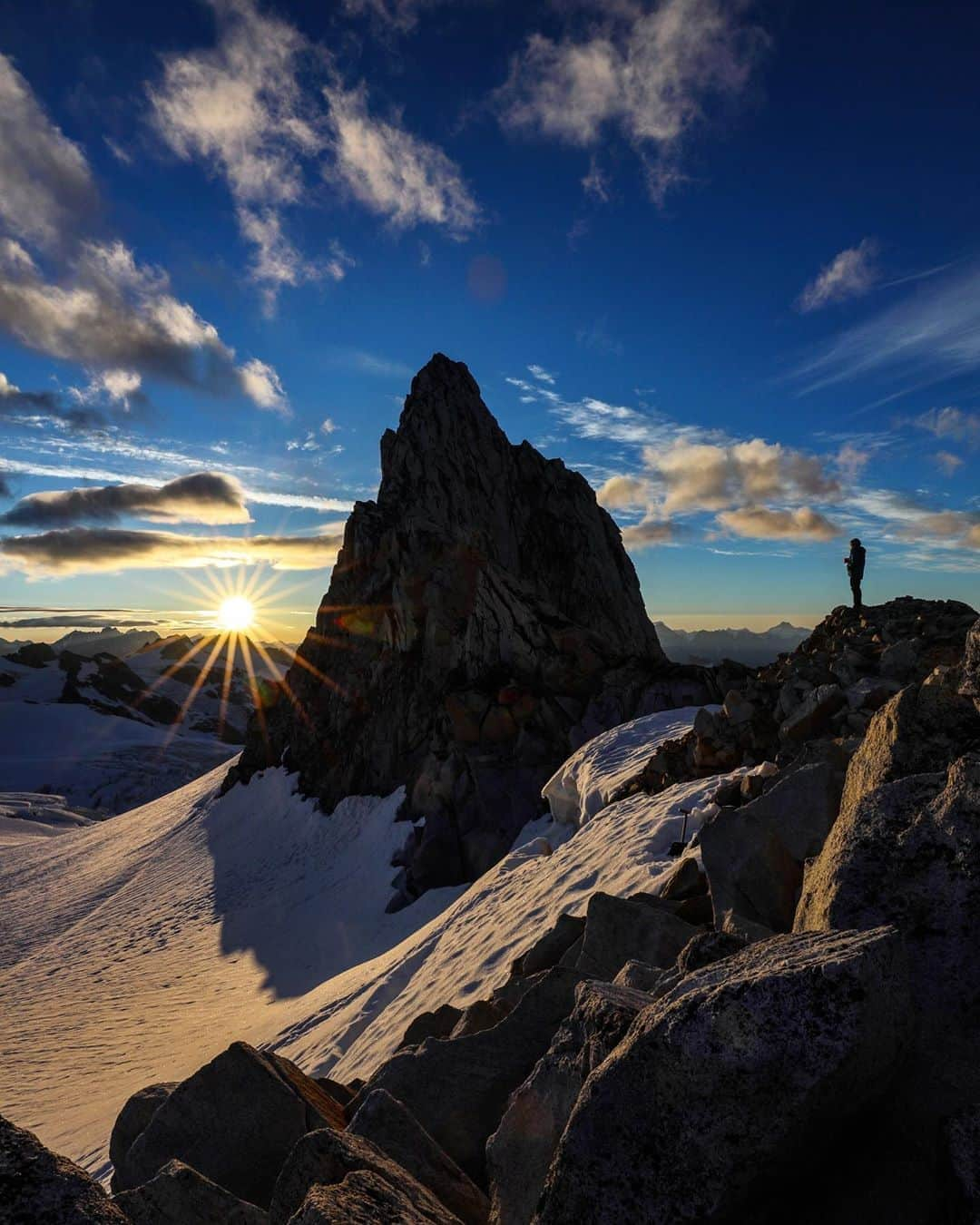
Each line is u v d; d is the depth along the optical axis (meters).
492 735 36.25
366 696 47.47
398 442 54.69
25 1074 22.73
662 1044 2.70
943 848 3.53
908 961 3.26
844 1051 2.48
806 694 14.27
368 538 52.09
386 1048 10.96
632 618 54.50
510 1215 4.06
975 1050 3.02
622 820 14.95
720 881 6.76
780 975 2.67
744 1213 2.59
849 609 20.42
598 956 6.87
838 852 3.85
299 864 40.66
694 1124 2.56
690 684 35.16
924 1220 2.52
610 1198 2.62
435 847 33.19
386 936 29.62
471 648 40.56
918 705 4.94
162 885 45.84
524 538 53.38
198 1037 23.22
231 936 34.78
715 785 13.77
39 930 43.56
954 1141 2.45
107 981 32.69
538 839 20.70
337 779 45.94
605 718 35.09
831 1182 2.79
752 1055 2.54
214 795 60.09
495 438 56.31
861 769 5.30
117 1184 5.88
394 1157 4.46
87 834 71.31
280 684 58.62
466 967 12.32
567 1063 4.30
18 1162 2.52
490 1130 5.32
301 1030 16.06
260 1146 5.56
